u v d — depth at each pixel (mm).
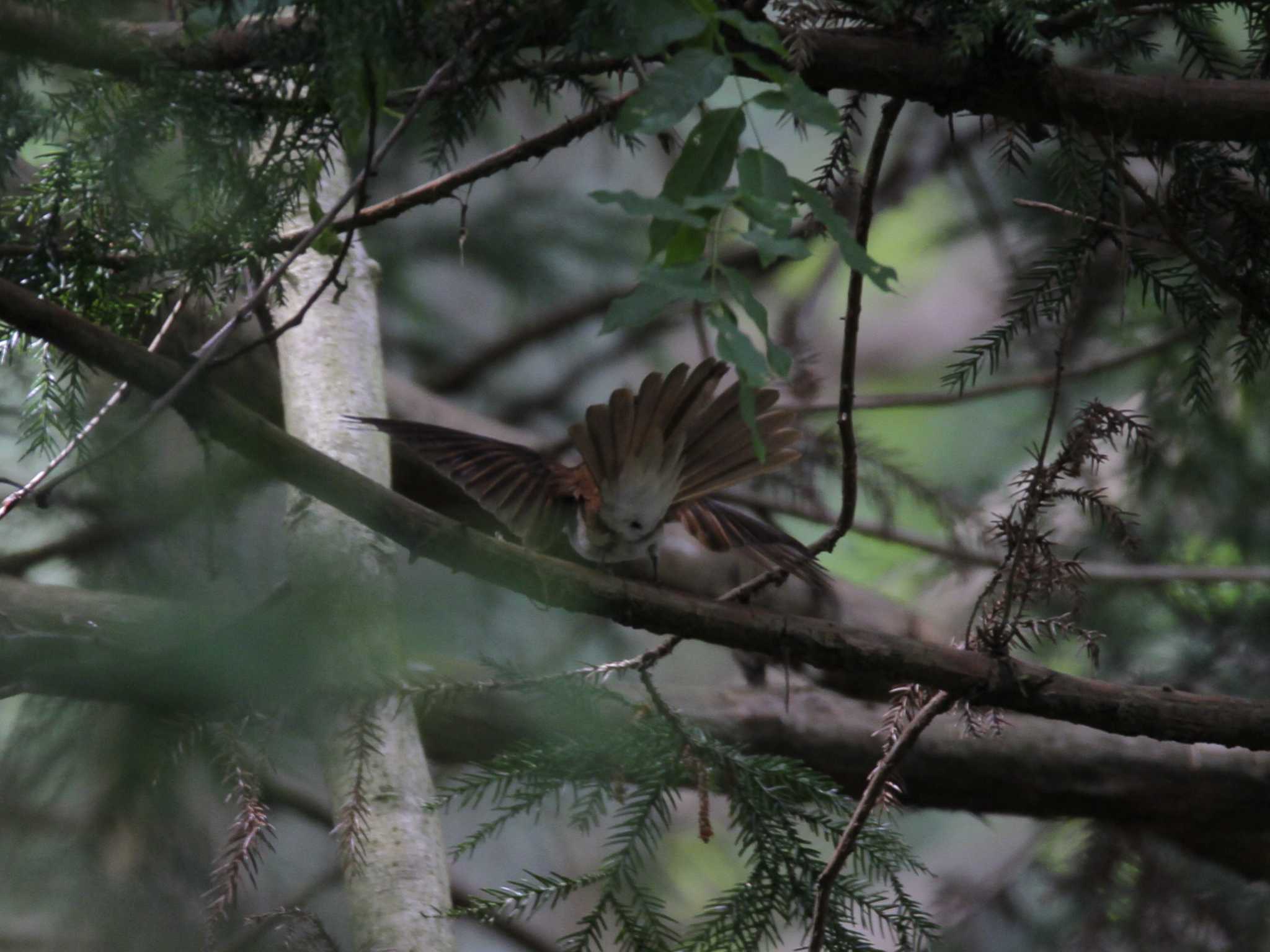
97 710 8195
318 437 7773
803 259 3787
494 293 15648
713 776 5926
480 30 5230
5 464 9602
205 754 7844
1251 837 10859
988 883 11820
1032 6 5789
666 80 4176
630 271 15172
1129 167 7152
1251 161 6309
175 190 5629
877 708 10008
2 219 5801
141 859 8172
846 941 5898
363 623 6340
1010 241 13328
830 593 5945
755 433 3758
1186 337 11531
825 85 5707
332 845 9781
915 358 20516
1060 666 11547
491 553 5301
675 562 9398
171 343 9156
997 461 14734
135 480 9430
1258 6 6156
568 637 11820
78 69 5562
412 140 12406
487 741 8891
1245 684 11328
